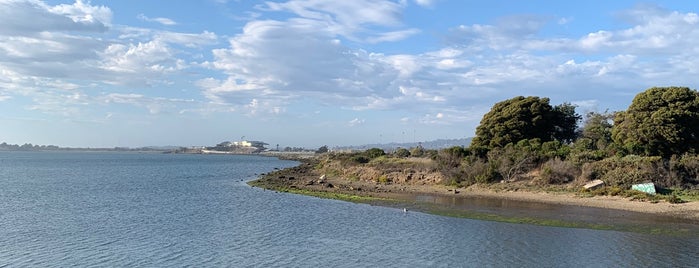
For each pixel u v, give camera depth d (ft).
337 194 201.67
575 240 109.40
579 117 286.05
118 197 198.70
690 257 94.53
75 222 134.10
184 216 145.28
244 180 300.81
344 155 376.07
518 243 106.83
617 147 210.59
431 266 89.76
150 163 611.47
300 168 402.52
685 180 186.09
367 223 132.36
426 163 267.80
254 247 104.58
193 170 432.66
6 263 91.30
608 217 137.80
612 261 92.12
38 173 375.86
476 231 120.16
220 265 90.89
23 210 158.51
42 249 101.81
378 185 237.66
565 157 215.51
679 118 200.03
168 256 96.89
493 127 267.59
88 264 90.84
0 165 523.70
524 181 210.79
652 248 101.76
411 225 128.98
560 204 166.40
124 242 108.78
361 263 92.07
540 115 265.34
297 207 164.66
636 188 177.47
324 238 113.39
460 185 221.25
